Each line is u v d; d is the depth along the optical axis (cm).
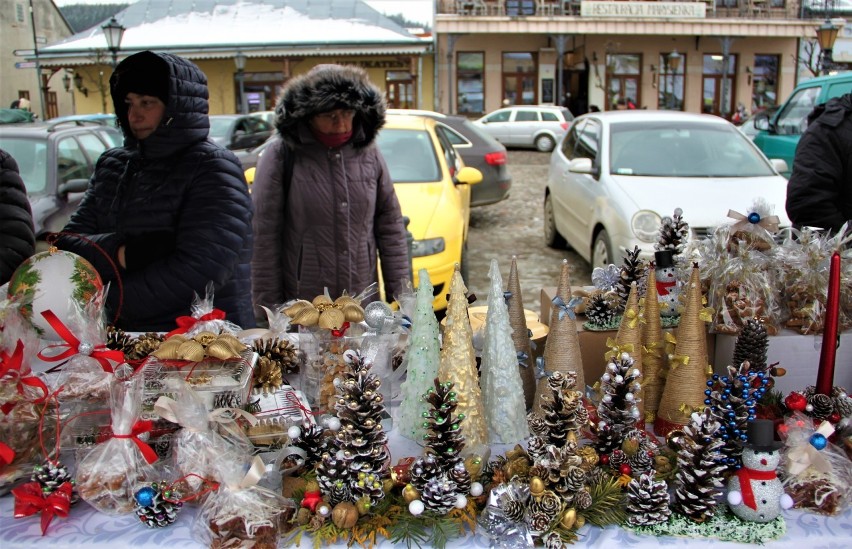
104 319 164
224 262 213
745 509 118
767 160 562
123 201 218
